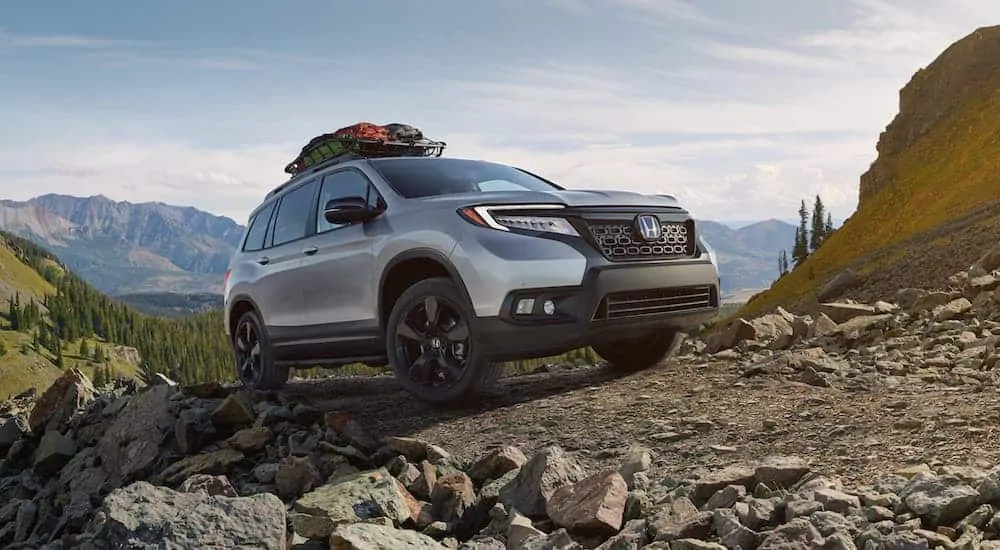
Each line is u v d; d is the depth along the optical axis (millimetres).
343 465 5461
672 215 6898
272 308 8469
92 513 6336
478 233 6250
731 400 5906
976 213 74062
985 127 128250
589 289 6109
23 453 8617
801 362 6805
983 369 6387
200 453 6719
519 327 6027
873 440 4379
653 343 7727
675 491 3932
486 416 6410
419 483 4812
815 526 3002
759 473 3865
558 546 3465
